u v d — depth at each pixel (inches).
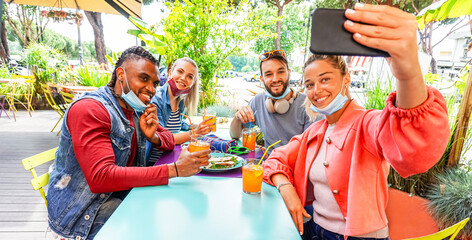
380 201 40.3
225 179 51.9
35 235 81.0
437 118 25.5
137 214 37.4
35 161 52.7
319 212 47.1
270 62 68.6
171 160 62.3
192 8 160.7
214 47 169.3
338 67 43.2
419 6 275.1
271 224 35.9
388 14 18.8
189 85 88.9
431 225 64.1
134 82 50.5
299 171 50.9
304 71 46.0
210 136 75.8
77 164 47.3
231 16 169.0
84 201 46.3
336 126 45.8
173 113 94.8
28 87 257.8
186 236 32.5
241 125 81.1
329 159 44.3
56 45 995.9
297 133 73.7
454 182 66.5
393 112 27.6
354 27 18.8
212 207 40.1
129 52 51.6
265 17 283.0
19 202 100.4
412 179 72.8
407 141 27.1
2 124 219.9
